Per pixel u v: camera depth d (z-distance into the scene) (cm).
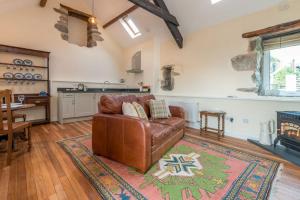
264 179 180
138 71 573
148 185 168
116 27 560
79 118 486
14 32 411
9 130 210
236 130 341
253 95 319
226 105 357
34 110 450
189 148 270
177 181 175
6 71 407
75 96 465
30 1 415
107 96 241
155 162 215
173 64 477
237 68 340
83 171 193
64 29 498
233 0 315
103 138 225
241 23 331
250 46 321
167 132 239
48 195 151
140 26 509
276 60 299
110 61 615
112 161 220
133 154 194
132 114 232
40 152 248
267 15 297
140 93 547
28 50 416
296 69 278
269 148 266
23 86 431
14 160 221
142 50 569
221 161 223
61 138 318
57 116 484
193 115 403
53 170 195
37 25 446
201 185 168
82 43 545
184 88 450
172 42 477
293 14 270
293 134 242
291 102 272
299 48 273
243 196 151
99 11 529
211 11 354
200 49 408
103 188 162
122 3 457
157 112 304
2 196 148
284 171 198
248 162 221
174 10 394
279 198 149
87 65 554
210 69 388
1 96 205
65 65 504
